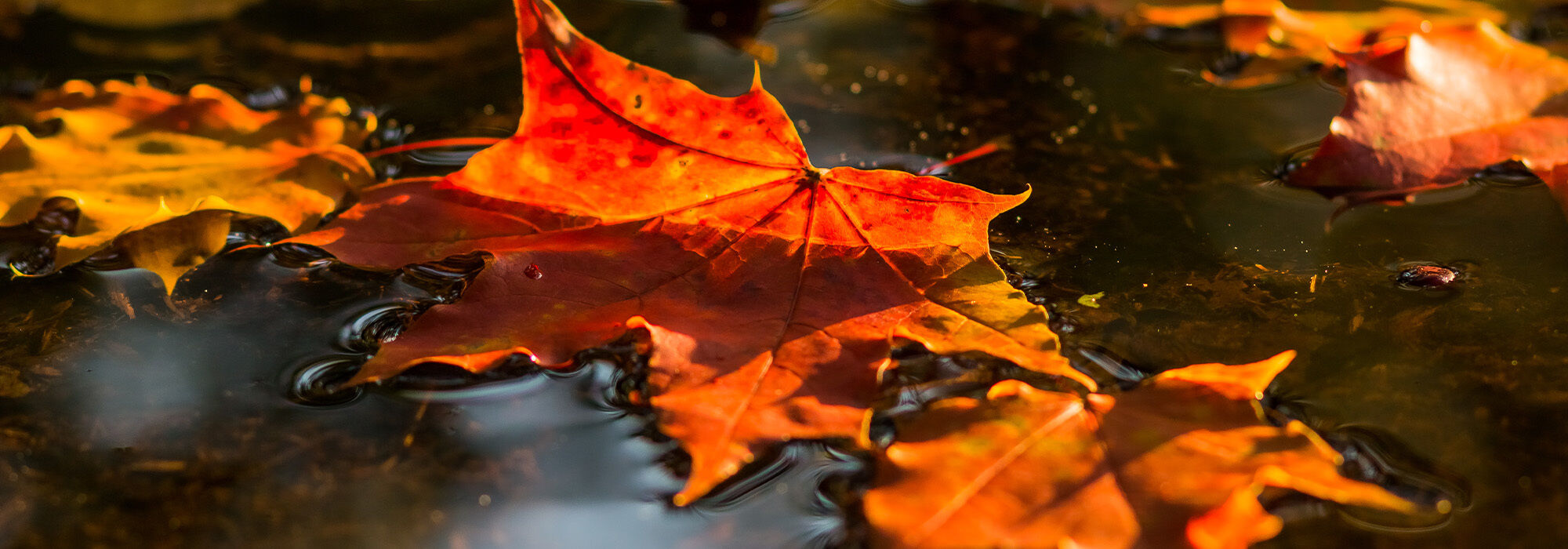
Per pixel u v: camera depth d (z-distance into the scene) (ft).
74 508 1.85
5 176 2.10
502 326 1.92
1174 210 2.10
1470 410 1.90
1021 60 2.38
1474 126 2.12
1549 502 1.84
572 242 1.99
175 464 1.87
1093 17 2.48
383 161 2.17
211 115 2.18
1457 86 2.13
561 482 1.86
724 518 1.83
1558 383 1.92
